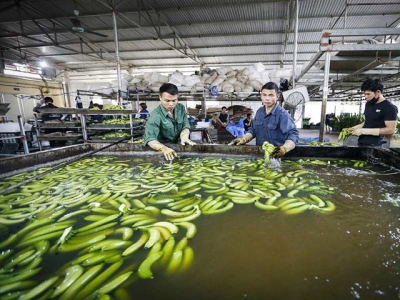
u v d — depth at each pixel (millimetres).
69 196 1902
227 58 14812
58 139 5953
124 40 12445
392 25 9867
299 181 2121
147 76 9625
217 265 1057
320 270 1011
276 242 1227
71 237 1289
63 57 15328
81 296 890
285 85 7289
